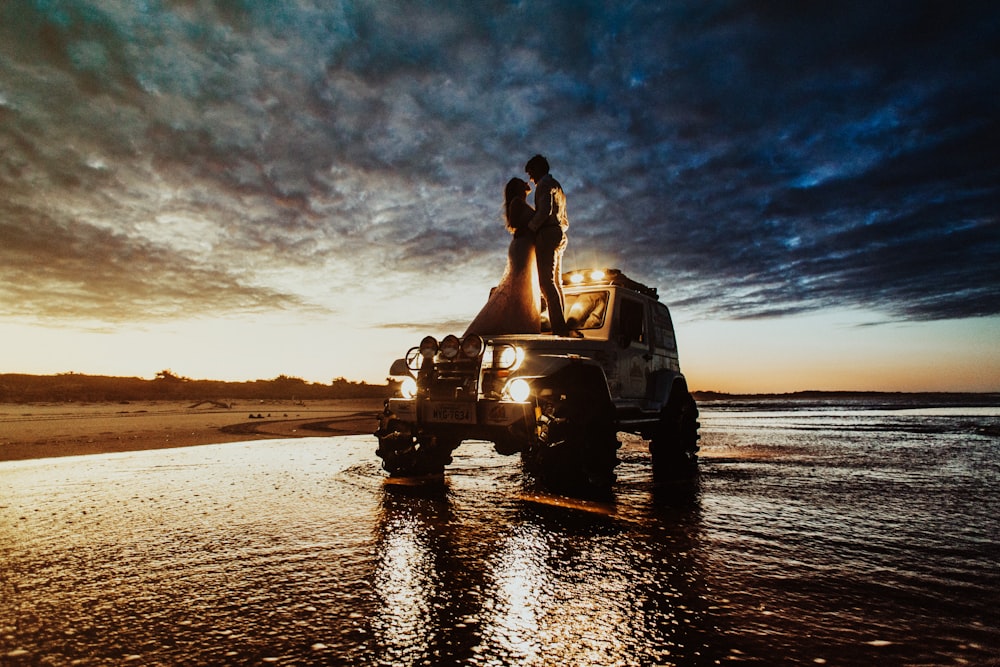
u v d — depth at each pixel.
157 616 2.42
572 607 2.52
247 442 10.37
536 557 3.27
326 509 4.55
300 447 9.48
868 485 5.92
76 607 2.52
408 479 6.11
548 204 6.25
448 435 5.52
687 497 5.21
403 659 2.03
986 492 5.51
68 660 2.02
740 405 59.38
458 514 4.39
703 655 2.06
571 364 5.23
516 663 2.00
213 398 29.67
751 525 4.09
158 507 4.62
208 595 2.66
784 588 2.78
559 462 5.07
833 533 3.87
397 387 5.96
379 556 3.29
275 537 3.70
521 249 6.30
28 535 3.75
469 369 5.23
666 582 2.85
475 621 2.37
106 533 3.80
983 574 3.01
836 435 13.02
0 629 2.28
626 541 3.64
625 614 2.44
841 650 2.10
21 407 20.67
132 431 11.87
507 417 4.93
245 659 2.03
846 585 2.82
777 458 8.49
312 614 2.44
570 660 2.02
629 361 6.50
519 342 5.64
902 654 2.06
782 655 2.06
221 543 3.55
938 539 3.73
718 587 2.78
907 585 2.83
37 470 6.71
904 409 33.56
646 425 6.92
